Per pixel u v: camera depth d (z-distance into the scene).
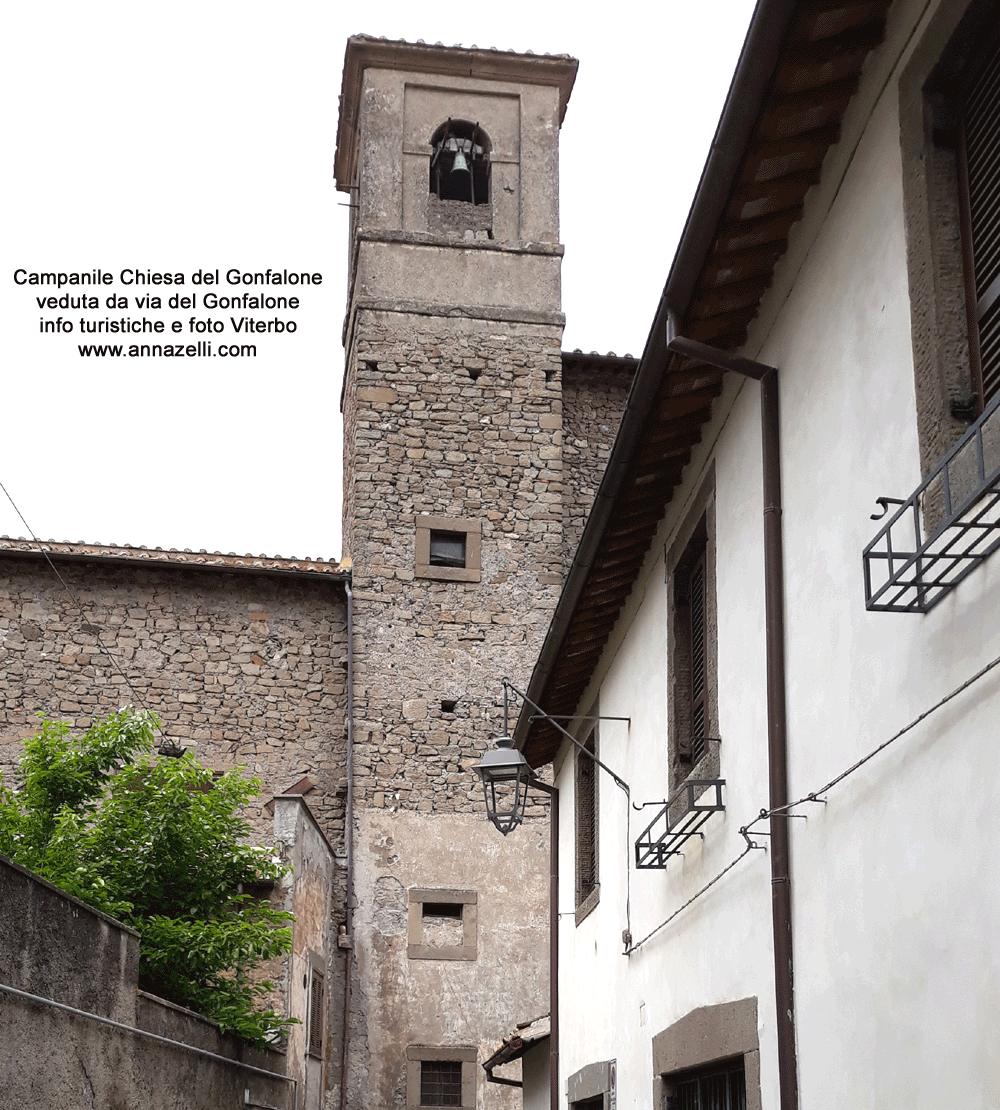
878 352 4.79
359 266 21.78
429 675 20.08
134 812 10.36
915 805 4.28
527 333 21.84
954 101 4.51
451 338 21.64
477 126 22.88
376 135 22.41
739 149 5.09
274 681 20.25
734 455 6.52
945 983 4.02
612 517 7.93
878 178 4.83
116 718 10.69
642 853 8.34
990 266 4.24
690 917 7.07
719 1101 6.61
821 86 4.94
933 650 4.20
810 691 5.31
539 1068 13.72
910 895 4.29
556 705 11.21
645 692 8.59
